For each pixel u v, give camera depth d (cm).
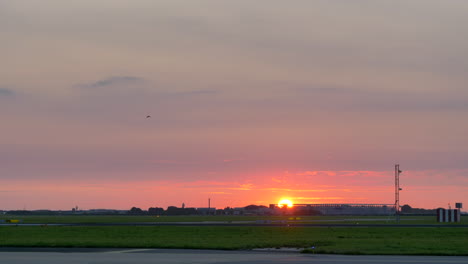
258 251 4800
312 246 5459
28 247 5206
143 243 5631
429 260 4019
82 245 5331
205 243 5784
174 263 3753
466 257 4300
